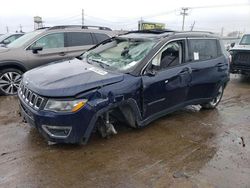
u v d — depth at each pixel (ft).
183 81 14.37
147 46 13.55
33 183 9.11
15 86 19.76
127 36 15.60
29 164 10.23
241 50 28.86
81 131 10.73
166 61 13.71
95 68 12.60
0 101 17.98
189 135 13.69
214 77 16.62
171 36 14.32
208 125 15.26
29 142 11.97
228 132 14.42
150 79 12.59
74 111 10.32
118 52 14.43
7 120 14.47
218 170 10.44
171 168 10.41
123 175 9.79
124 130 13.66
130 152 11.49
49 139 10.75
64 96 10.26
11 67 19.42
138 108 12.48
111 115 12.46
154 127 14.40
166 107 14.07
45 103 10.39
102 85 11.02
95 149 11.55
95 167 10.22
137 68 12.39
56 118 10.26
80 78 11.22
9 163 10.22
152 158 11.10
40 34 20.83
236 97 22.47
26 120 11.62
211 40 17.07
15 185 8.96
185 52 14.83
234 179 9.87
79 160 10.64
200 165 10.75
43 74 12.11
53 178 9.43
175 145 12.42
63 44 21.89
